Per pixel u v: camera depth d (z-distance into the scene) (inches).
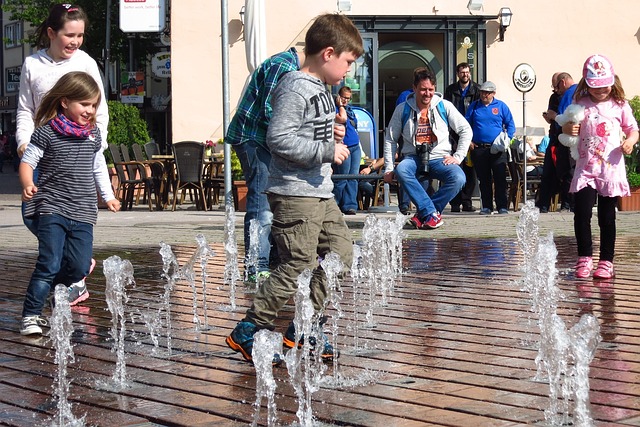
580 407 165.2
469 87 712.4
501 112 694.5
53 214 264.1
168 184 836.6
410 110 565.6
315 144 201.6
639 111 943.7
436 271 372.8
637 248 441.1
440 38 1011.3
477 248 452.8
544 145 887.1
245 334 215.2
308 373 190.7
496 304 293.6
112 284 242.7
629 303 289.3
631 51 1015.0
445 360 217.8
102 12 1834.4
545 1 1003.3
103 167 288.0
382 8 989.2
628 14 1012.5
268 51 991.6
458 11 995.9
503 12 987.3
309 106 202.4
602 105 345.7
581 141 345.1
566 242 470.9
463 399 183.3
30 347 243.3
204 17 982.4
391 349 230.7
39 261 262.4
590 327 173.6
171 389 196.4
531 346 231.6
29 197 259.0
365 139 732.7
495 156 692.1
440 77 1012.5
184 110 984.9
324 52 205.2
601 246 345.7
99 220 679.7
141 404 184.9
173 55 981.8
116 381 204.1
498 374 203.0
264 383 174.7
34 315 260.5
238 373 209.3
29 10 1923.0
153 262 415.8
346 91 641.6
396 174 559.8
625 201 717.3
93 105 269.3
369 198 745.0
